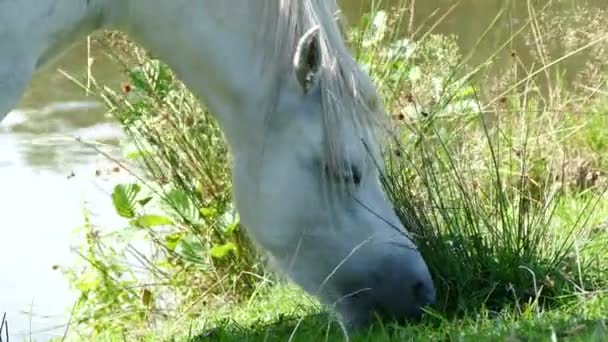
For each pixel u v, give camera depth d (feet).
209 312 21.04
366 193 16.70
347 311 16.80
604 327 13.96
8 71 15.99
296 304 19.12
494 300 17.71
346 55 16.60
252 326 17.87
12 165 29.60
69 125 32.19
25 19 15.99
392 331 16.24
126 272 24.09
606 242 19.10
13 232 26.16
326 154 16.39
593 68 27.61
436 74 23.84
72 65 35.73
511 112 24.58
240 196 16.92
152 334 19.83
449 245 18.13
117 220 26.40
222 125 17.01
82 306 22.88
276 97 16.52
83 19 16.57
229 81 16.60
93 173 28.96
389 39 23.98
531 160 23.24
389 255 16.53
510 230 18.38
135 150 23.54
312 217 16.57
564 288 17.67
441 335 15.44
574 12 28.25
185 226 23.13
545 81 28.96
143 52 23.38
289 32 16.44
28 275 24.38
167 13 16.52
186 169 23.18
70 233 25.81
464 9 38.24
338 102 16.31
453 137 21.99
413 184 19.40
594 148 25.95
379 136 16.92
